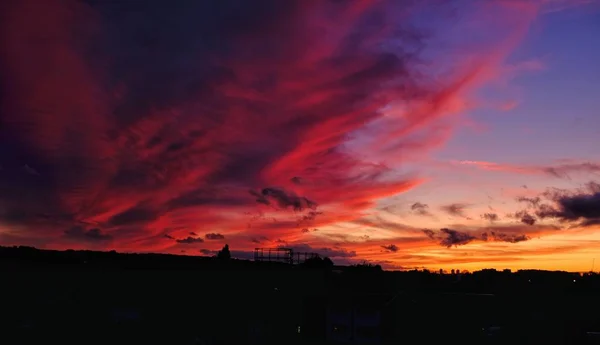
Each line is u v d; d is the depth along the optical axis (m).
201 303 61.22
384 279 78.50
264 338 54.78
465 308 59.41
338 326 56.19
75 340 46.66
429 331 55.75
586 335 50.72
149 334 50.66
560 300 66.19
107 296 61.28
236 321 57.47
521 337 52.91
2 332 47.25
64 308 56.03
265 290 64.38
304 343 54.19
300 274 70.25
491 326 56.59
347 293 64.44
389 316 55.19
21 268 68.00
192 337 50.88
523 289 76.69
